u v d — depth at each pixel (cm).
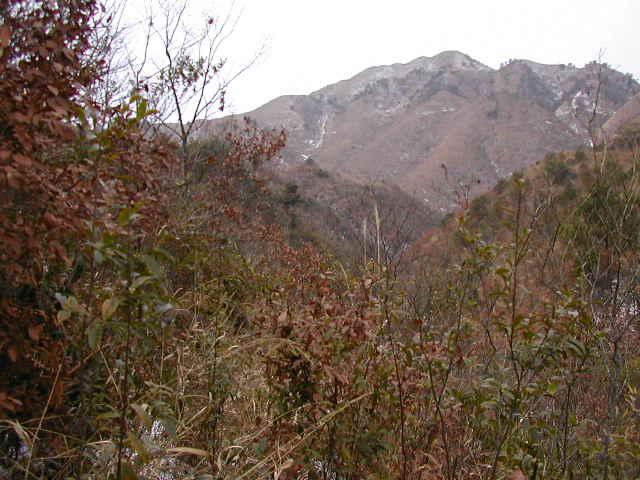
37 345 231
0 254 219
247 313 355
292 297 328
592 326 256
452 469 279
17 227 204
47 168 214
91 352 241
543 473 257
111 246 193
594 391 327
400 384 264
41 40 239
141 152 291
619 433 272
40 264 229
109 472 229
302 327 271
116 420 250
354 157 19288
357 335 265
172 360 334
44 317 227
